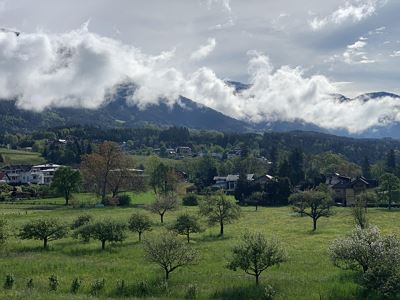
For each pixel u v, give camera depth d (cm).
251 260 3862
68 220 8325
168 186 14888
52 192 14000
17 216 9556
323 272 4303
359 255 3666
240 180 15438
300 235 7162
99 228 5734
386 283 3309
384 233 7275
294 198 9412
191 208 12125
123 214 10306
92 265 4588
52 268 4441
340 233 7350
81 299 3209
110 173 13750
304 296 3456
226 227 8350
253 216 10488
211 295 3503
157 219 9362
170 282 3906
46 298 3148
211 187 17425
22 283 3772
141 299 3353
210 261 4853
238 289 3644
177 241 4128
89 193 15625
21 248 5703
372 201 13188
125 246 5894
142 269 4409
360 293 3478
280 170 16988
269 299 3409
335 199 14888
